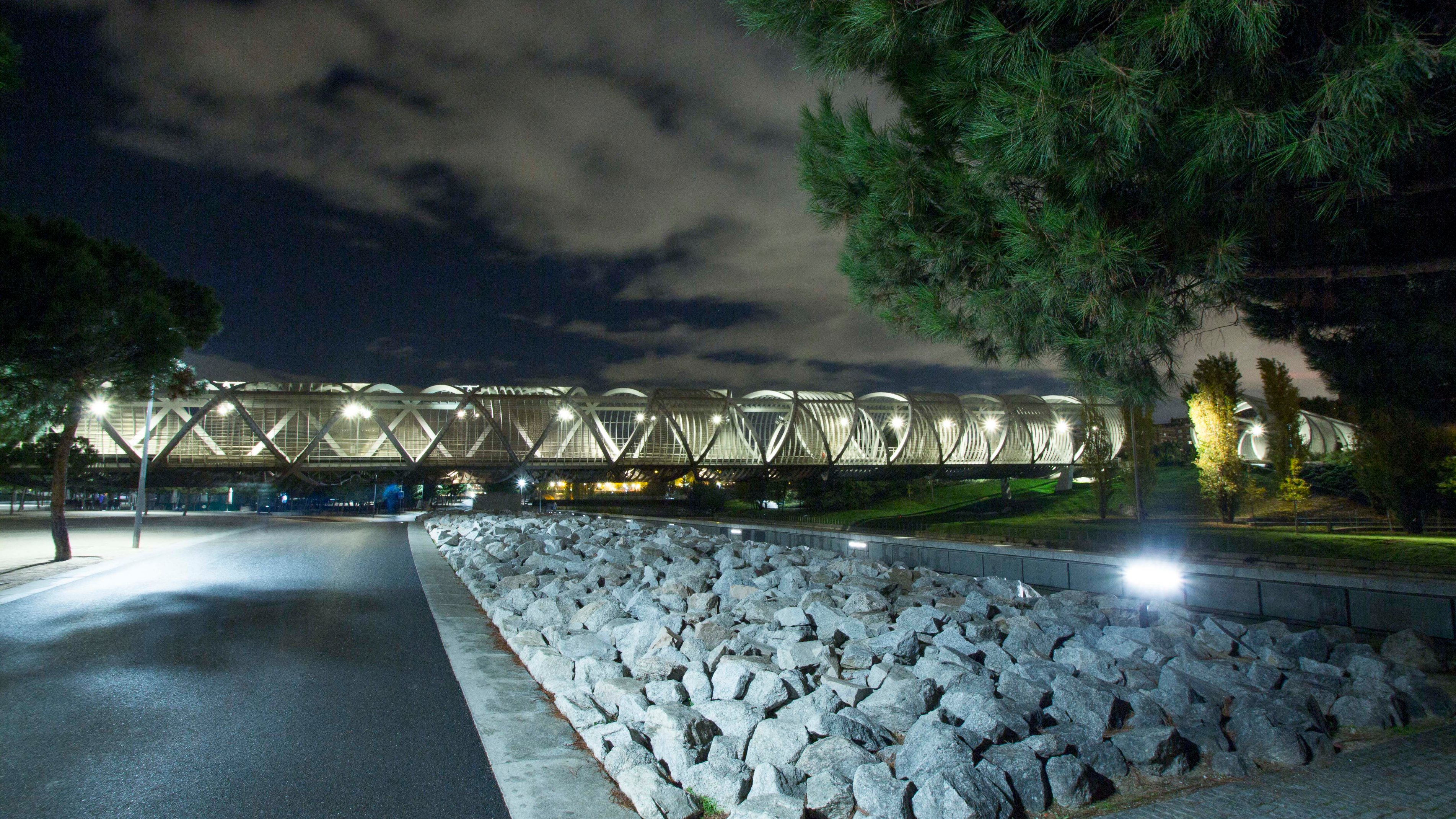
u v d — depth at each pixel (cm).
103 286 1309
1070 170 504
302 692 661
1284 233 624
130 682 691
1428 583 1000
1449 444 3316
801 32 600
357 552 2117
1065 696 557
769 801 388
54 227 1670
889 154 602
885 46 543
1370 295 726
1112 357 575
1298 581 1176
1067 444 9225
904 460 8612
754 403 8356
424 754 511
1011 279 589
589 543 1958
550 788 448
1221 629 798
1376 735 556
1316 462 5588
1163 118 474
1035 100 471
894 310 706
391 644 863
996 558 1877
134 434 6650
